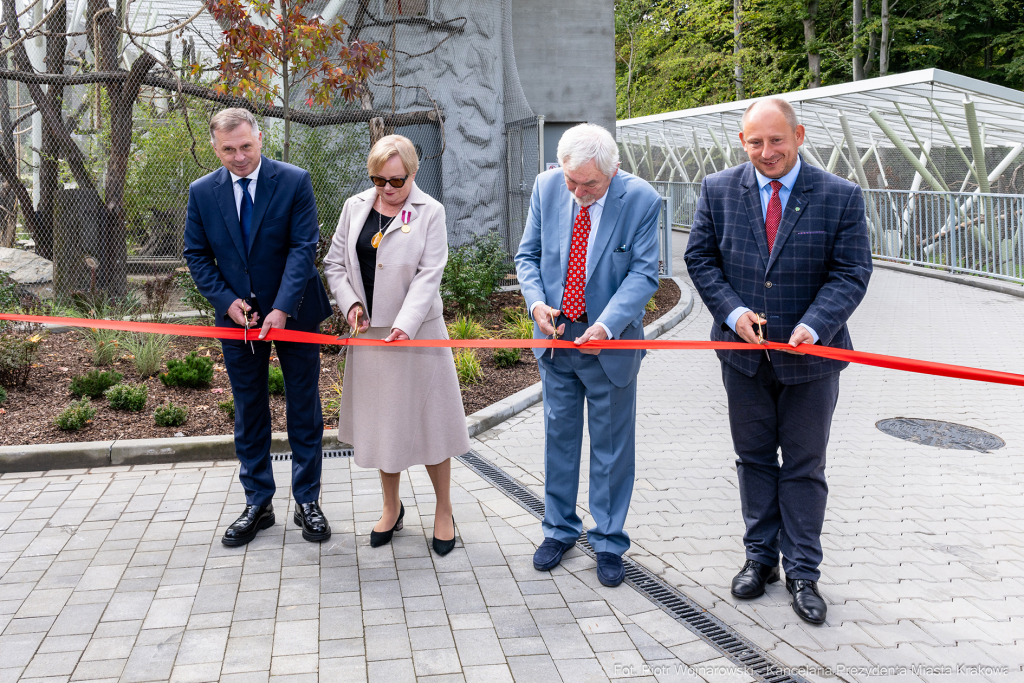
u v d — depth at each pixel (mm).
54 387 6348
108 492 4512
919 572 3637
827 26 29469
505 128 12617
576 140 3238
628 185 3443
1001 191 15016
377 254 3617
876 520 4238
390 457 3648
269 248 3760
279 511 4277
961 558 3781
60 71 9508
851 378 7535
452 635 3088
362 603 3326
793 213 3121
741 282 3225
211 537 3939
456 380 3816
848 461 5223
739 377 3291
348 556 3760
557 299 3547
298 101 10453
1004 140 14695
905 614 3264
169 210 9898
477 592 3430
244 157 3627
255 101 9039
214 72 10164
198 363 6520
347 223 3705
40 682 2768
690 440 5684
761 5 28641
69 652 2953
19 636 3055
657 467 5102
